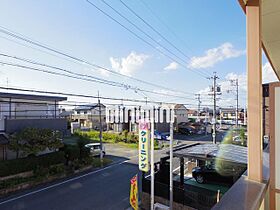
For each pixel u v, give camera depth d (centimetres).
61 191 1033
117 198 948
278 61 489
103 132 2919
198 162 1062
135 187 747
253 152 207
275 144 214
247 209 135
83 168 1374
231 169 859
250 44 215
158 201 807
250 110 211
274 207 207
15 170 1106
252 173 206
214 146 935
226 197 157
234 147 899
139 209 841
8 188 1002
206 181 942
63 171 1248
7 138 1148
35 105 1644
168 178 929
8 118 1253
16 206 869
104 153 1805
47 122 1347
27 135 1122
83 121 3781
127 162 1602
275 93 217
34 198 948
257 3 214
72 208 852
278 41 365
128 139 2481
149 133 820
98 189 1055
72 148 1378
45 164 1234
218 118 4797
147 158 784
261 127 206
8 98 1499
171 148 725
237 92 3089
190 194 728
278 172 210
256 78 210
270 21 294
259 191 171
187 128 3294
